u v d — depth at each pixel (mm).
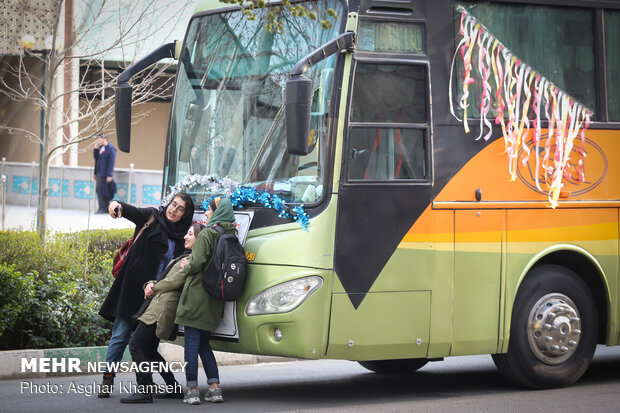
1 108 27781
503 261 13008
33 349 14922
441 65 12789
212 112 13453
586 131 13711
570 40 13711
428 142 12602
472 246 12805
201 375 15328
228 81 13375
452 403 12523
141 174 36719
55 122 26594
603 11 13914
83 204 36375
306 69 11539
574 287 13641
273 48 12992
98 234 21125
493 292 12938
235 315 12195
